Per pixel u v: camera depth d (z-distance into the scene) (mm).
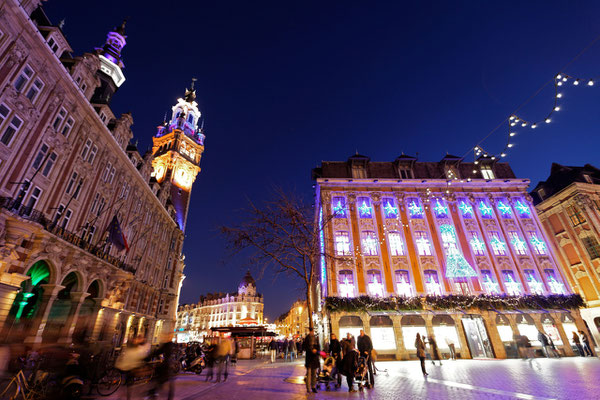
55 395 7426
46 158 17078
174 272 41750
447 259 27219
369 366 9945
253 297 115188
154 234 34750
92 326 20984
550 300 25281
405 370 15266
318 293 30938
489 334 23891
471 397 7602
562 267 29016
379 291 25641
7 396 7387
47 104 17656
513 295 25625
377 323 24016
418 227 28531
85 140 21141
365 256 26844
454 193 30438
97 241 22750
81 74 21328
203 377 13117
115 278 23594
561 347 23641
